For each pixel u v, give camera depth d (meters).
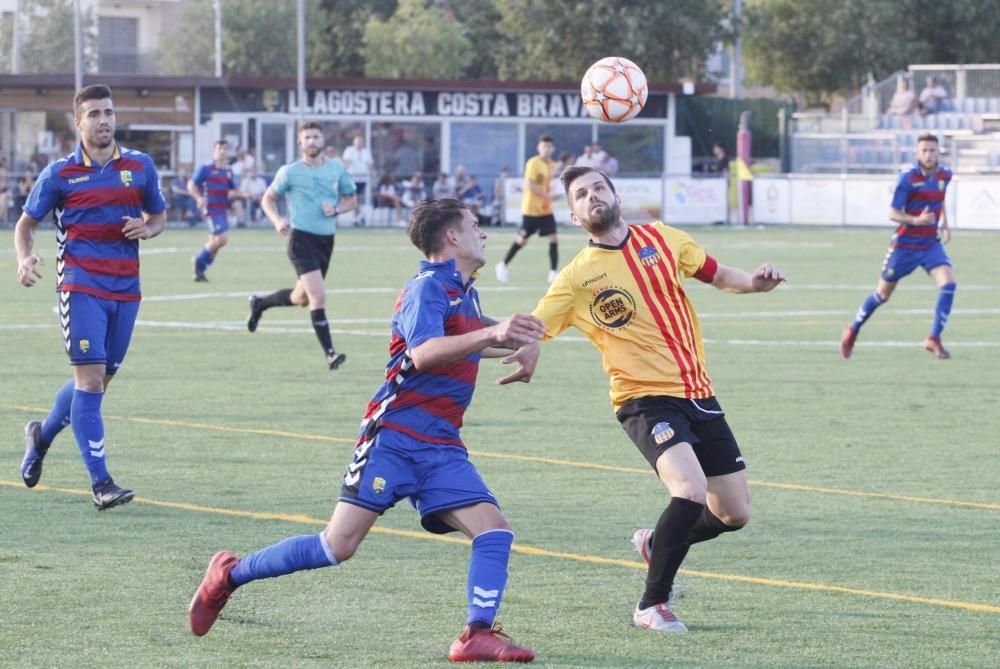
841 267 73.19
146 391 34.03
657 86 125.38
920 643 15.47
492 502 14.97
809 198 112.25
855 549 19.77
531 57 148.88
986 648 15.30
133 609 16.56
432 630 15.86
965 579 18.20
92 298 22.17
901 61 154.88
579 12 144.00
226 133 117.50
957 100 124.50
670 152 127.38
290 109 120.50
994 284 64.38
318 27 155.50
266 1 142.25
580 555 19.36
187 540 19.98
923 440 28.31
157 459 25.97
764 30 159.12
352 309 53.47
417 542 20.05
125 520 21.19
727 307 54.88
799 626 16.12
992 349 42.66
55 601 16.86
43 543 19.73
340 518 14.84
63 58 119.75
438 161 122.75
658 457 16.20
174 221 113.31
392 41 151.88
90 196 22.16
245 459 25.97
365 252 83.75
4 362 38.97
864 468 25.52
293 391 34.19
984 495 23.34
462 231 15.06
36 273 22.42
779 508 22.34
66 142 117.25
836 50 156.88
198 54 119.75
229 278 66.75
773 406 32.41
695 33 143.50
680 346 16.56
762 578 18.25
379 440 14.84
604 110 20.52
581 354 41.41
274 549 15.04
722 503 16.73
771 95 194.12
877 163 121.31
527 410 31.67
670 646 15.36
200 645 15.22
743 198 114.50
